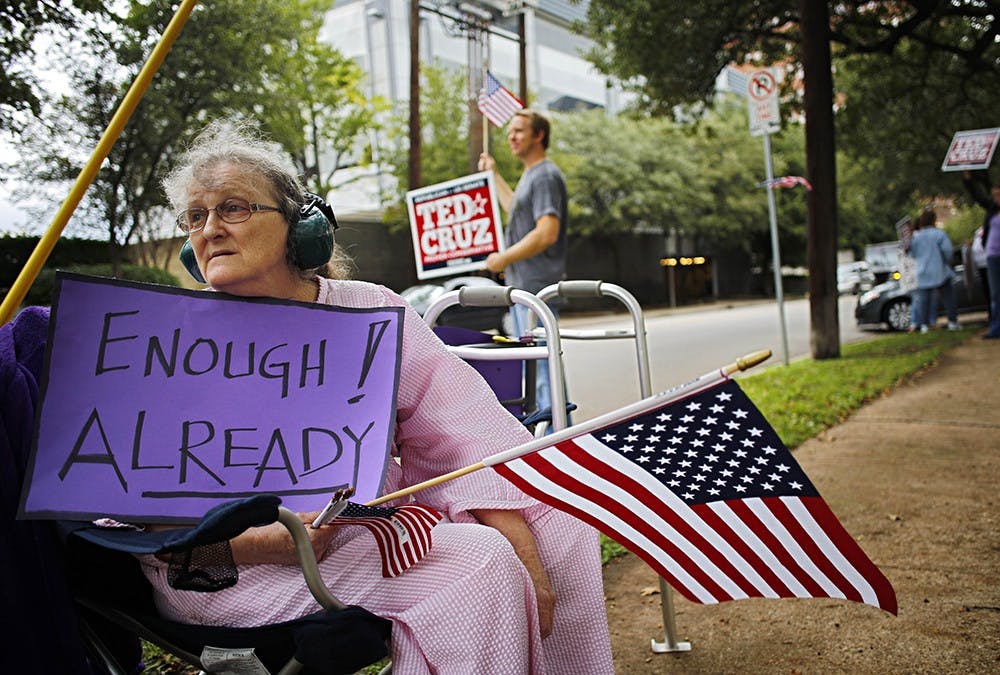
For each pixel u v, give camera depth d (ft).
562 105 141.18
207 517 4.52
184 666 9.44
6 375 5.69
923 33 55.62
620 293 9.75
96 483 5.47
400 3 105.50
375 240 99.55
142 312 5.90
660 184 119.85
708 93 52.44
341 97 76.74
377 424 5.94
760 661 9.34
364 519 5.31
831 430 21.29
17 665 5.30
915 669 8.95
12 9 22.43
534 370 10.96
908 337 43.98
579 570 6.68
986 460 17.33
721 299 157.79
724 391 5.62
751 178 135.64
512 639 5.49
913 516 13.85
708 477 5.81
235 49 41.83
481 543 5.67
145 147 37.96
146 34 25.40
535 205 14.94
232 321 6.07
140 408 5.71
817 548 5.82
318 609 5.72
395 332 6.19
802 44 36.09
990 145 49.42
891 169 87.10
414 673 5.45
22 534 5.43
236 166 6.11
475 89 65.46
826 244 36.22
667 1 46.65
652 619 10.64
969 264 47.93
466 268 19.97
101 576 6.01
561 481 5.83
